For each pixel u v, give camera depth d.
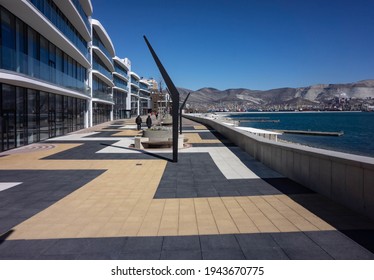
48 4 21.94
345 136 59.19
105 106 56.31
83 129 36.22
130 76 86.75
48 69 22.42
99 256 4.55
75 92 29.75
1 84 16.98
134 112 95.56
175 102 13.10
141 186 9.00
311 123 106.00
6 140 17.52
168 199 7.57
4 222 6.05
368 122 112.94
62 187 8.96
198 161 13.39
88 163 13.22
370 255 4.41
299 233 5.20
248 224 5.70
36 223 5.97
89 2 36.84
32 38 21.30
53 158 14.66
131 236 5.25
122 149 17.89
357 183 6.11
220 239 5.05
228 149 17.27
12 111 18.34
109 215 6.40
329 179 7.18
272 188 8.38
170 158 14.31
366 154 36.59
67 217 6.31
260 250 4.63
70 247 4.86
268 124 99.31
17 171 11.48
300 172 8.80
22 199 7.71
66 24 27.50
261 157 12.86
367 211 5.81
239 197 7.59
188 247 4.79
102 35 49.06
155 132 20.20
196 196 7.79
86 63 36.03
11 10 17.50
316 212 6.24
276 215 6.15
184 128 35.19
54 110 26.30
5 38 17.17
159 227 5.66
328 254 4.46
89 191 8.47
